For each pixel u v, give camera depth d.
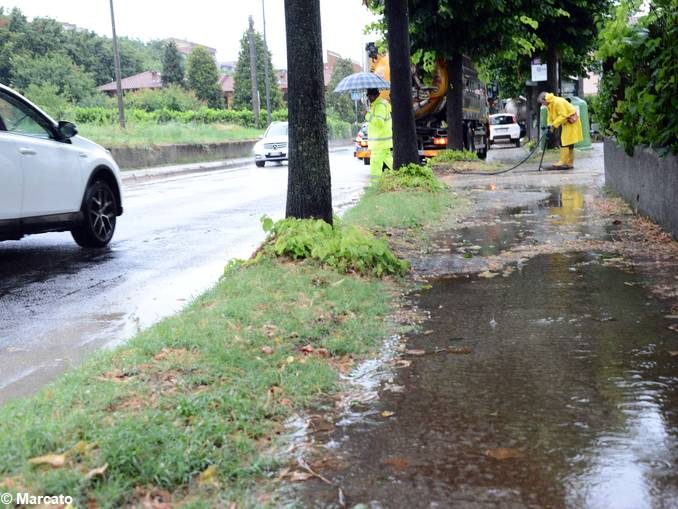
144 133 38.53
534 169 19.12
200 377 4.35
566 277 7.12
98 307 7.05
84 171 9.95
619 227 9.69
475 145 27.48
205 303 6.11
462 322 5.80
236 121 58.94
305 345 5.20
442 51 22.44
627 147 10.37
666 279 6.84
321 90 8.18
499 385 4.46
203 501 3.10
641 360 4.77
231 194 17.72
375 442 3.74
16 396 4.75
